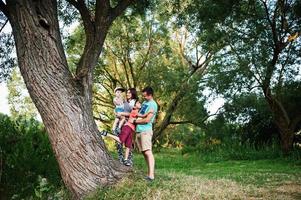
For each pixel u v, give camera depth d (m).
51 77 8.24
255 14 18.47
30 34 8.15
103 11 9.00
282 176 11.53
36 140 10.38
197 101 23.69
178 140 31.06
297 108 20.39
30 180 9.60
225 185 9.34
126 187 8.08
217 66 19.94
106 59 30.28
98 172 8.30
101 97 31.47
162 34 28.69
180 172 13.48
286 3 18.70
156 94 29.52
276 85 19.41
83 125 8.38
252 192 8.68
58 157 8.34
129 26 28.25
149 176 8.63
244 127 23.27
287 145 19.64
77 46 26.27
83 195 8.14
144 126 8.83
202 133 27.16
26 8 8.10
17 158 9.65
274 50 19.09
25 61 8.22
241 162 18.42
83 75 8.71
